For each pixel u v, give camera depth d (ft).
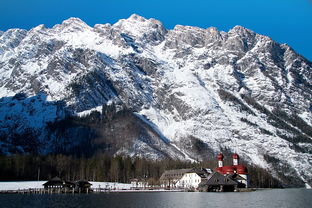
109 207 373.81
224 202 431.02
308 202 434.30
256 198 499.51
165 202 430.20
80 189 651.25
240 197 521.65
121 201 442.91
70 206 383.65
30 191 627.05
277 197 526.57
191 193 638.53
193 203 415.03
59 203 416.87
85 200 459.73
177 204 403.54
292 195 585.63
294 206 383.24
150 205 392.47
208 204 403.54
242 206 381.40
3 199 478.59
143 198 493.77
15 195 568.82
